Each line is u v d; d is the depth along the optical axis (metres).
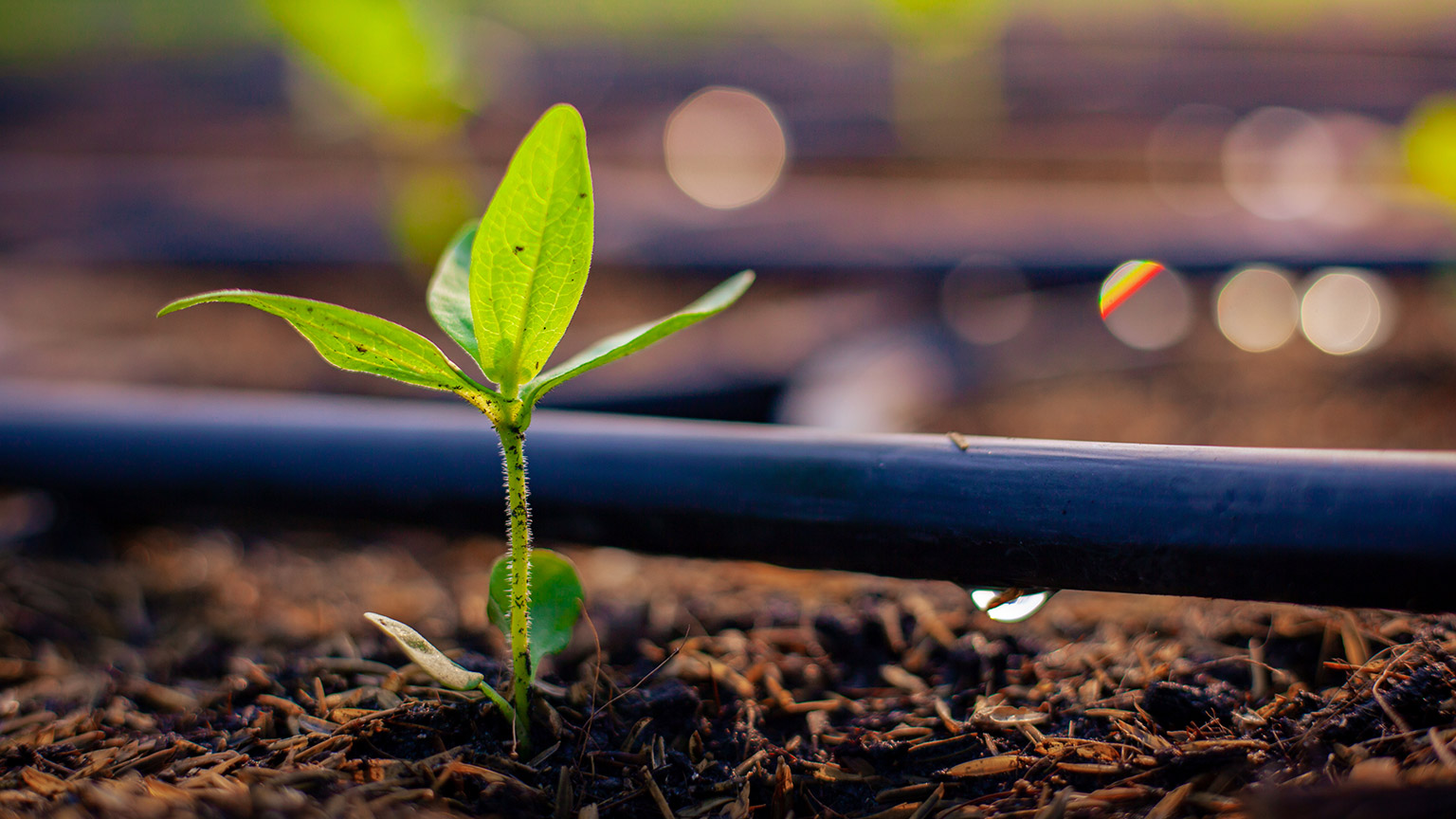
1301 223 0.65
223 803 0.27
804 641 0.31
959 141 1.09
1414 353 0.52
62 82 1.53
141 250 0.78
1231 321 0.58
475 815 0.27
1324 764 0.27
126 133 1.21
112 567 0.36
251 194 0.92
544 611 0.28
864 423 0.44
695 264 0.71
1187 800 0.27
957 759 0.28
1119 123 1.14
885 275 0.66
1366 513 0.27
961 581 0.29
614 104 1.32
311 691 0.30
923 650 0.31
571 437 0.30
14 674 0.31
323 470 0.32
